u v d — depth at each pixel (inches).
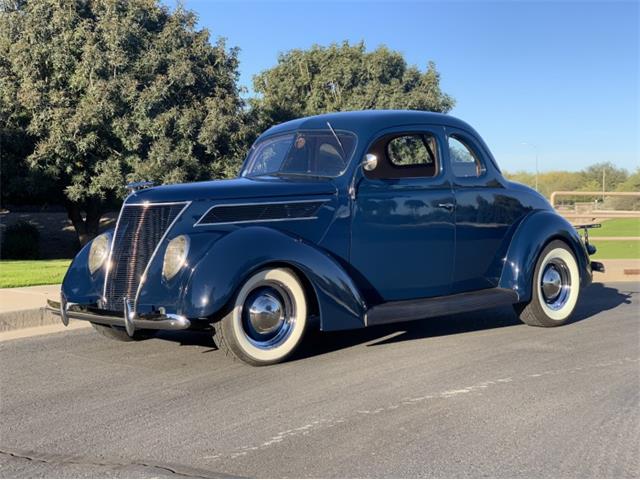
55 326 295.1
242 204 214.2
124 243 214.1
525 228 273.9
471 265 262.8
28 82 767.1
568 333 269.6
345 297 216.2
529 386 192.2
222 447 146.4
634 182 2374.5
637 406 174.4
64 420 166.2
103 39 775.7
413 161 265.1
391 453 142.0
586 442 148.5
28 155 813.9
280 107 1169.4
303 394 184.5
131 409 174.1
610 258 575.5
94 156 809.5
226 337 205.9
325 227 227.1
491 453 141.9
